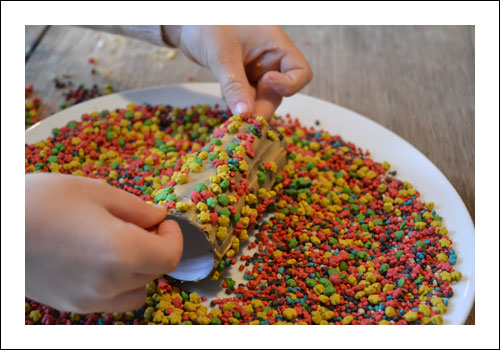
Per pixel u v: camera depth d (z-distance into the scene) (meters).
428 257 0.79
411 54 1.32
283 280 0.78
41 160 0.94
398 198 0.90
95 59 1.29
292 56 0.95
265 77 0.92
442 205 0.89
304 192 0.90
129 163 0.97
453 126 1.11
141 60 1.30
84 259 0.55
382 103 1.17
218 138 0.84
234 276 0.79
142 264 0.58
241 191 0.76
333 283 0.77
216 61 0.94
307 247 0.82
